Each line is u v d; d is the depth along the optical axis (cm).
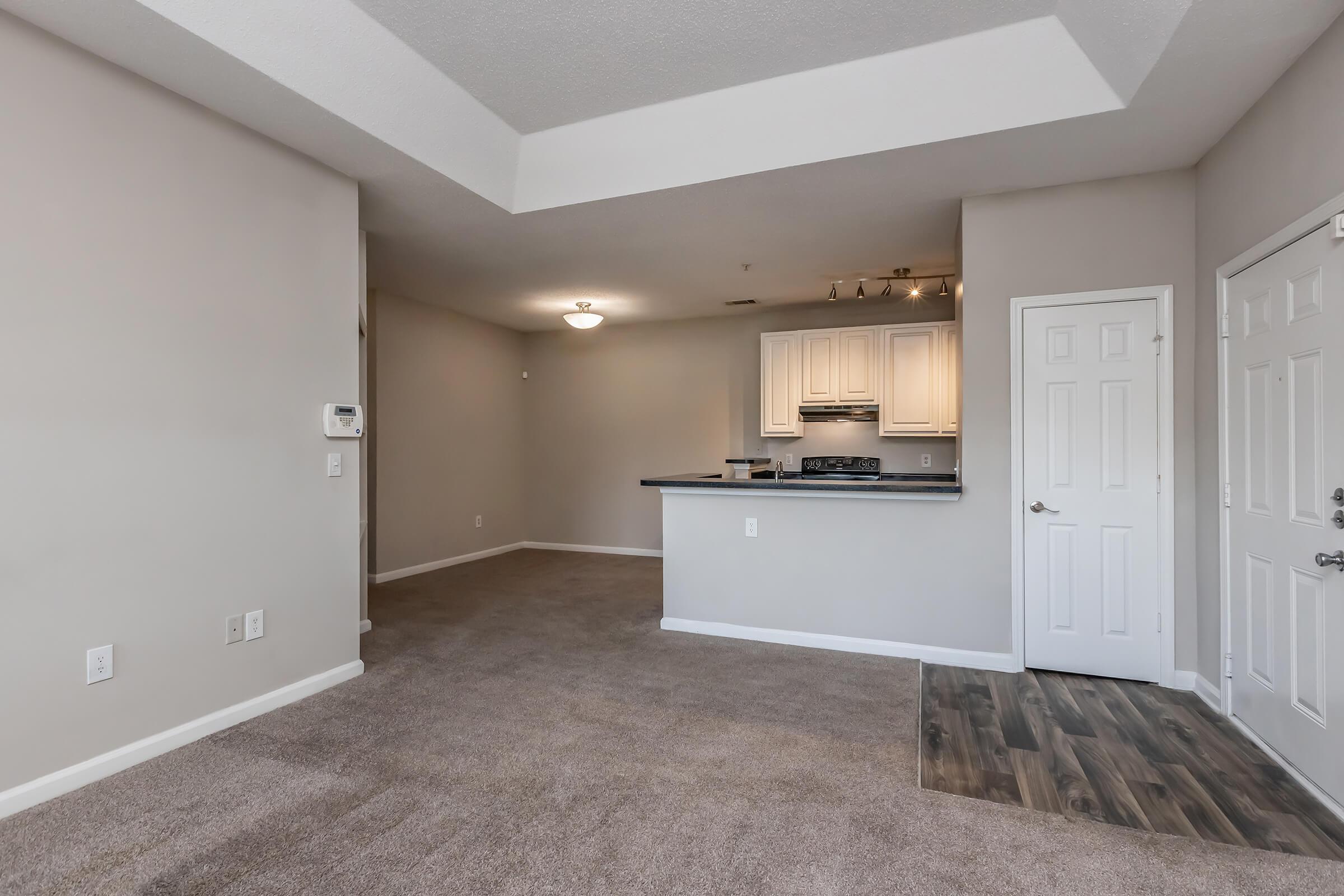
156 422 254
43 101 221
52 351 224
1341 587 216
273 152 298
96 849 195
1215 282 304
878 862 190
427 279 539
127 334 245
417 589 558
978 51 273
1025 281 353
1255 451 271
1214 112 272
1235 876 183
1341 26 209
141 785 232
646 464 729
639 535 731
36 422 220
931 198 364
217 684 277
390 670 356
